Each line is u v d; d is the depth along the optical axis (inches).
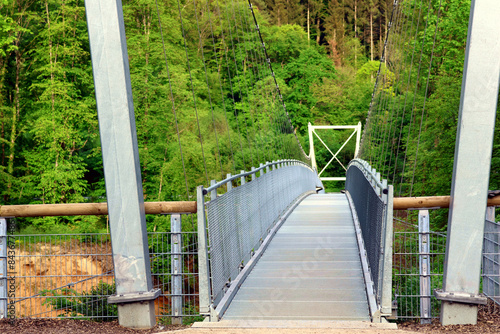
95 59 154.8
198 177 880.9
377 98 998.4
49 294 172.7
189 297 167.2
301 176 718.5
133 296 157.2
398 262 177.9
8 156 868.0
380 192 169.5
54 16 897.5
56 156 826.8
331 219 416.2
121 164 157.1
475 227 157.5
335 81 2455.7
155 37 936.9
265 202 305.3
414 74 922.1
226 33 1358.3
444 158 671.8
